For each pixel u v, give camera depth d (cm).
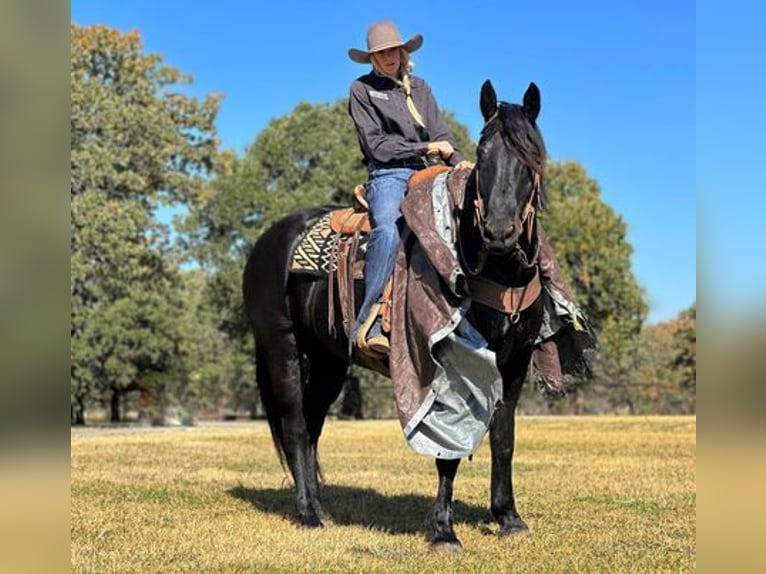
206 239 3216
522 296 460
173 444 1343
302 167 3122
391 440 1439
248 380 4184
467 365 447
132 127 2508
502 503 526
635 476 828
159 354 3284
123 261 2380
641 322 3938
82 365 3141
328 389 620
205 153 3125
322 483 625
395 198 518
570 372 538
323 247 561
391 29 545
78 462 988
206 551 477
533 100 455
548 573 423
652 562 446
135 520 575
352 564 443
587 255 3731
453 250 448
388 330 483
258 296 605
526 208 425
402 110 537
